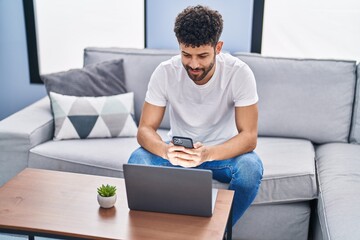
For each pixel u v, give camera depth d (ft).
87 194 5.90
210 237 5.07
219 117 7.09
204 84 6.82
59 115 8.36
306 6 9.29
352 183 6.84
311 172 7.10
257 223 7.38
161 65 7.06
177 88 6.97
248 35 9.57
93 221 5.33
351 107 8.52
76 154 7.78
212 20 6.06
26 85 10.78
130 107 8.68
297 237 7.37
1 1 10.25
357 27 9.19
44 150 7.89
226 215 5.47
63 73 8.81
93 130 8.35
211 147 6.47
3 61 10.66
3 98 10.96
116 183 6.18
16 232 5.25
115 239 5.02
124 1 9.95
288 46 9.61
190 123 7.12
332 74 8.51
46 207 5.59
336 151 7.99
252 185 6.61
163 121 8.90
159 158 6.82
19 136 7.88
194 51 6.09
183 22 6.05
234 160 6.79
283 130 8.62
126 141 8.30
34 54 10.52
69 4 10.13
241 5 9.40
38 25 10.36
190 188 5.28
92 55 9.36
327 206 6.39
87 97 8.59
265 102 8.61
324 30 9.35
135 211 5.55
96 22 10.17
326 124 8.48
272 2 9.41
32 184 6.11
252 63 8.74
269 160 7.57
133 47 10.21
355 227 5.71
